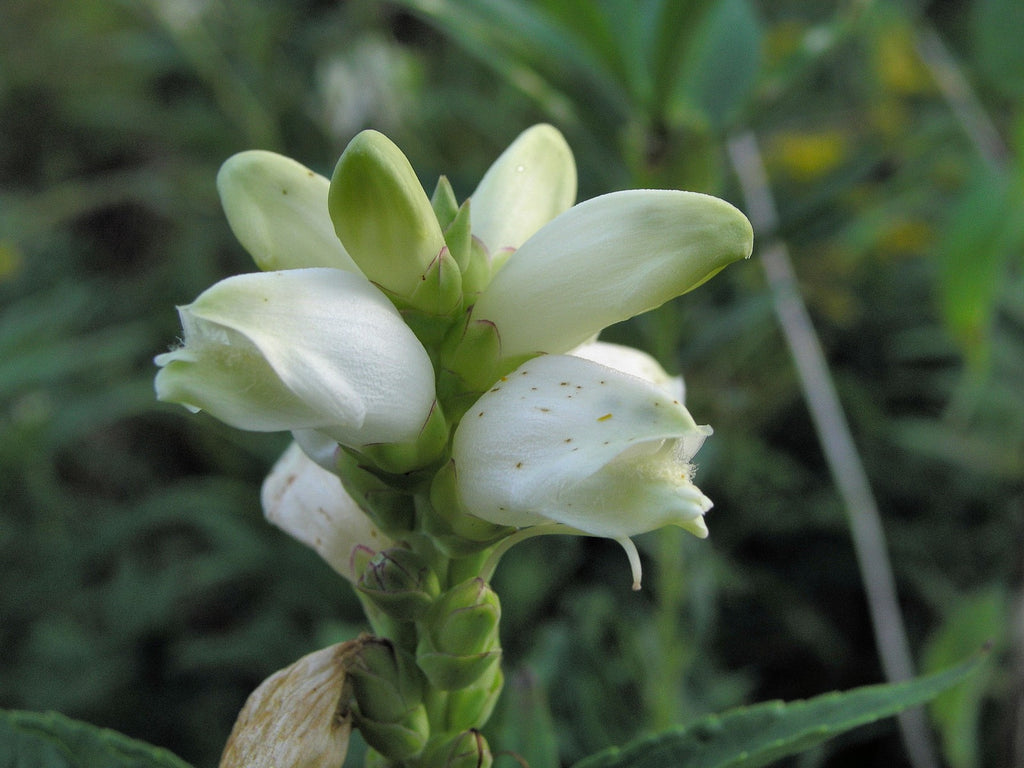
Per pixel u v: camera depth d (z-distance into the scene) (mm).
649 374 133
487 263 118
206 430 461
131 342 432
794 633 385
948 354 421
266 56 488
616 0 234
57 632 394
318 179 123
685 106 241
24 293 546
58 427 421
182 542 487
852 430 436
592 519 99
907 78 459
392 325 106
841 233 432
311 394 97
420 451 112
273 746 116
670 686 250
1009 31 254
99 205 591
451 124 504
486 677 129
